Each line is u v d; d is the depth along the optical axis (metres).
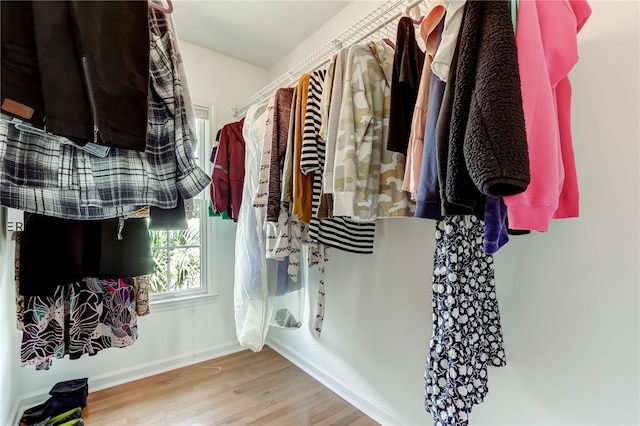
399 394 1.42
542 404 0.97
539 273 0.98
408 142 0.91
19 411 1.49
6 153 0.63
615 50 0.85
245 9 1.76
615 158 0.84
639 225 0.80
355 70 1.00
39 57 0.57
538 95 0.59
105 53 0.63
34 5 0.57
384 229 1.50
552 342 0.95
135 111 0.67
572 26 0.65
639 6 0.81
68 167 0.70
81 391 1.56
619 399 0.83
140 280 1.59
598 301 0.87
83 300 1.40
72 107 0.59
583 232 0.90
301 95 1.24
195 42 2.11
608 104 0.86
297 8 1.76
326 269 1.84
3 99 0.54
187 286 2.18
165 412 1.54
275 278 1.73
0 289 1.14
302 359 2.02
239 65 2.34
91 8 0.62
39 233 1.22
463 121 0.58
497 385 1.08
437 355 0.83
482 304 0.93
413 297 1.36
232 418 1.50
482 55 0.56
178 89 0.80
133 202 0.75
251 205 1.66
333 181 0.98
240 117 2.28
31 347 1.24
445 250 0.83
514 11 0.61
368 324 1.58
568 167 0.76
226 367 2.03
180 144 0.80
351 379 1.67
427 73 0.80
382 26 1.15
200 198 2.21
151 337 1.94
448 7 0.65
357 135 0.98
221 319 2.23
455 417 0.75
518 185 0.50
